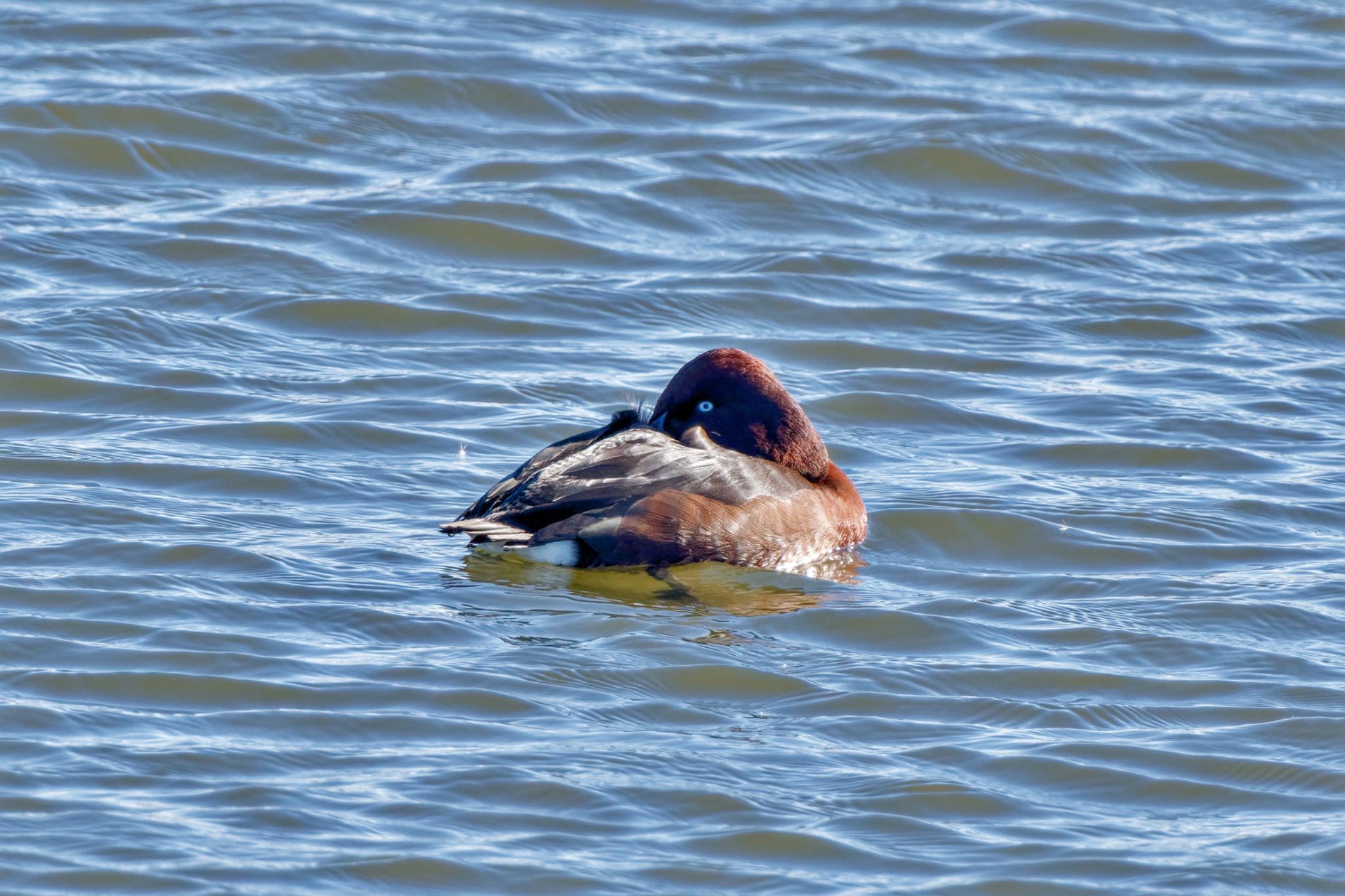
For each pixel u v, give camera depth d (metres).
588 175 21.92
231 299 18.30
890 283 19.75
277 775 9.64
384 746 10.05
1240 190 22.59
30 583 12.00
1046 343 18.34
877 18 27.03
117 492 13.90
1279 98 24.73
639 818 9.39
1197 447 15.71
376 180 21.45
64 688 10.52
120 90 22.72
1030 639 12.04
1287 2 28.00
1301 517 14.35
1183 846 9.35
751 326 18.58
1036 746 10.42
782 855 9.12
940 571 13.37
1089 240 21.14
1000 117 23.72
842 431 16.22
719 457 13.39
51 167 21.20
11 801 9.16
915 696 11.05
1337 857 9.26
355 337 17.80
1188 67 25.64
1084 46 26.34
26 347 16.61
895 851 9.20
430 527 13.71
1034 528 14.02
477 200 20.84
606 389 16.72
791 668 11.38
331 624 11.68
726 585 12.97
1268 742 10.55
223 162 21.59
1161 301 19.36
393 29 25.45
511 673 11.05
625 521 12.87
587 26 26.34
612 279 19.52
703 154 22.44
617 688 10.95
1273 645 11.97
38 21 24.73
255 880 8.59
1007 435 16.14
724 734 10.43
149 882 8.52
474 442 15.45
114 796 9.30
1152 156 23.06
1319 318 19.00
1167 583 13.08
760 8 27.22
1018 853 9.23
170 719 10.23
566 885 8.74
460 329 18.09
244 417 15.61
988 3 27.58
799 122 23.58
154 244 19.41
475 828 9.20
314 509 13.91
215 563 12.62
